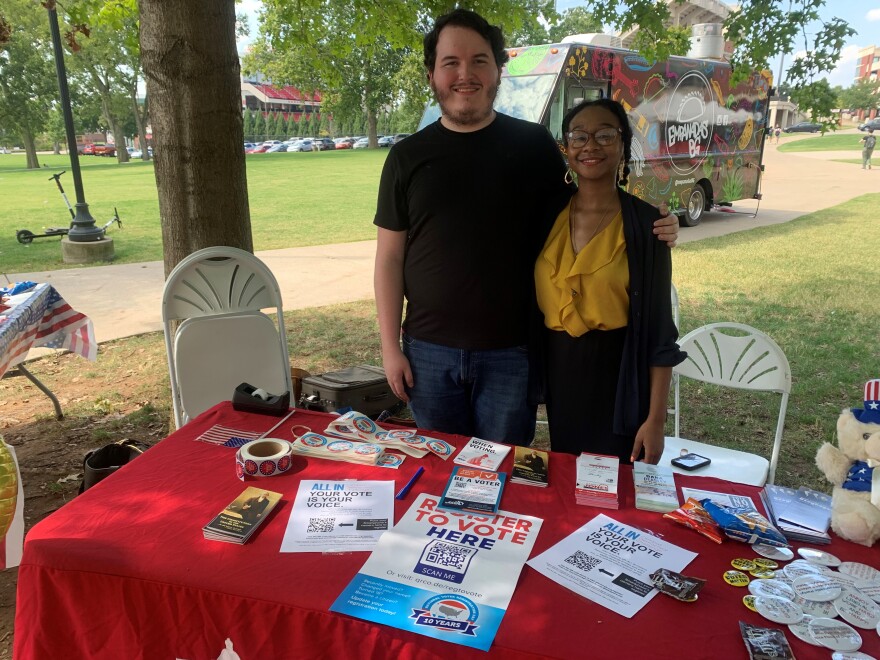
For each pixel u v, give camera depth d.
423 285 2.37
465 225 2.26
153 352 5.62
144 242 11.29
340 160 36.56
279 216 14.47
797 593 1.31
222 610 1.34
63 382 5.00
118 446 3.07
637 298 2.10
